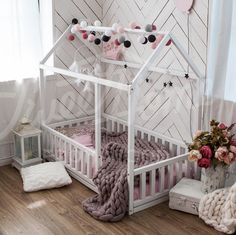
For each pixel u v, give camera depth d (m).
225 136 2.77
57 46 3.62
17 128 3.58
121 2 3.69
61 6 3.69
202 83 3.03
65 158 3.50
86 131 3.80
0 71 3.49
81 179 3.36
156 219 2.80
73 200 3.06
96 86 2.98
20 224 2.71
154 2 3.36
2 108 3.59
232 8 2.72
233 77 2.82
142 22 3.52
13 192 3.18
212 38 2.86
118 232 2.63
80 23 3.58
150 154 3.22
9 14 3.38
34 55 3.60
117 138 3.67
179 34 3.20
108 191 2.88
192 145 2.86
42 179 3.22
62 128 3.84
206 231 2.65
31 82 3.68
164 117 3.47
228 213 2.58
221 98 2.89
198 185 2.99
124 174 2.85
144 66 2.74
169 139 3.38
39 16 3.58
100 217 2.75
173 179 3.12
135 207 2.89
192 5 3.03
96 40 3.40
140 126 3.72
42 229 2.65
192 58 3.12
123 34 3.23
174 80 3.31
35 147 3.62
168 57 3.33
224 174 2.84
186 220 2.79
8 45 3.45
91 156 3.20
